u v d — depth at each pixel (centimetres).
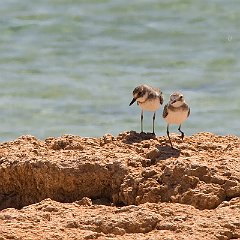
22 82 2997
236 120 2647
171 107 1502
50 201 1382
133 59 3259
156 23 3722
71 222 1276
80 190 1430
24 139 1580
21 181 1458
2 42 3488
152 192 1370
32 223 1279
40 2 4025
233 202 1329
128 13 3856
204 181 1370
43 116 2700
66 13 3828
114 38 3550
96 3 3988
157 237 1223
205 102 2786
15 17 3794
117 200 1405
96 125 2620
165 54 3325
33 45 3450
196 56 3300
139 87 1656
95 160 1438
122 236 1245
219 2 3997
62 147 1531
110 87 2923
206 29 3653
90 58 3278
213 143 1533
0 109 2758
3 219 1298
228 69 3134
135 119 2639
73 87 2931
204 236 1227
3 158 1477
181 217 1280
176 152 1483
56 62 3238
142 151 1491
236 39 3506
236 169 1391
